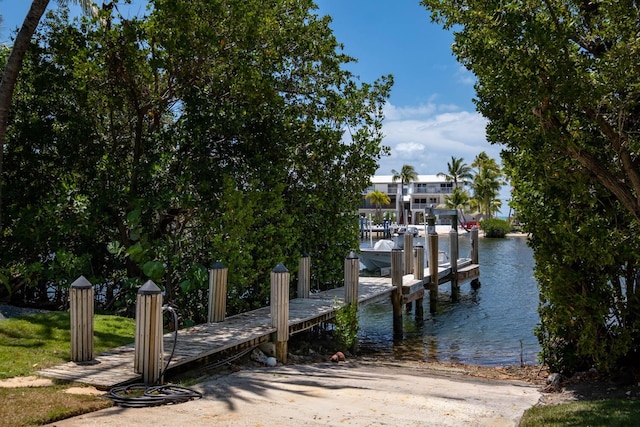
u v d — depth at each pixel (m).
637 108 8.55
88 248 14.89
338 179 17.06
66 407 6.20
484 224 71.38
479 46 7.42
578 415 6.80
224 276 12.26
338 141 16.55
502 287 27.52
